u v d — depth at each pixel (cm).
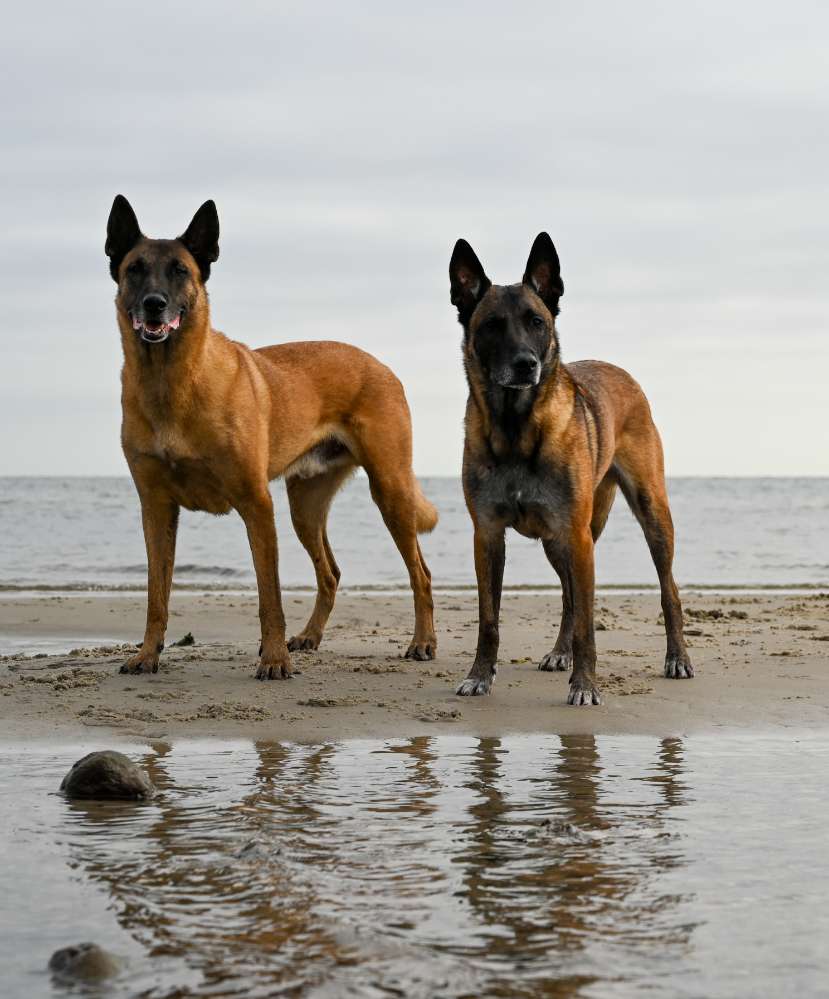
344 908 358
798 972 311
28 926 344
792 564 2280
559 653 888
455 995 295
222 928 342
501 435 758
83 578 1939
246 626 1174
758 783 527
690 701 744
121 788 495
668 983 303
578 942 331
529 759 581
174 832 441
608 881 384
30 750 598
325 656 948
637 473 884
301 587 1734
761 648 982
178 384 812
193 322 810
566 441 757
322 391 952
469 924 345
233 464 834
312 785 521
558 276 787
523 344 738
